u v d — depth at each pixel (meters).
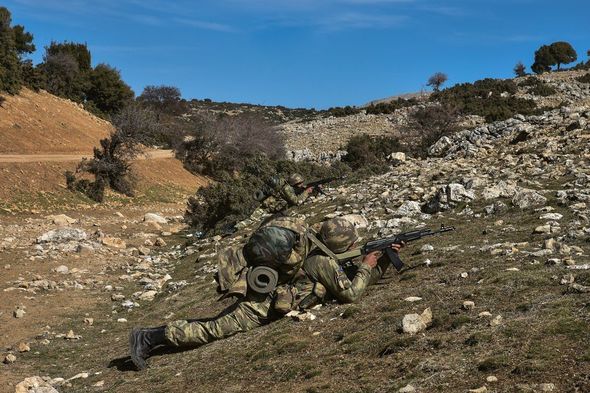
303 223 8.35
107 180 53.78
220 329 8.68
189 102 163.75
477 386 5.24
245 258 8.20
